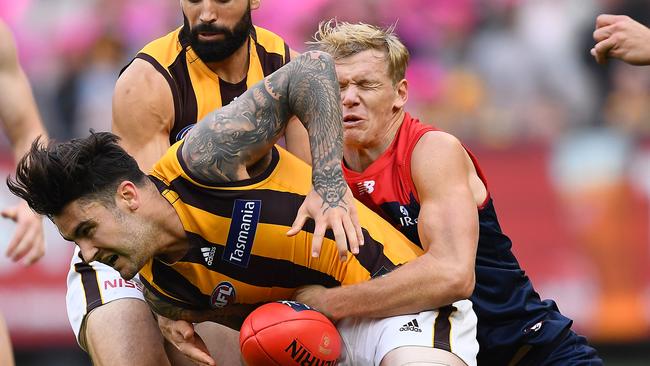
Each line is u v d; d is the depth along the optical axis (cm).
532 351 1719
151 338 1748
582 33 3569
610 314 3253
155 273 1509
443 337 1570
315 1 3588
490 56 3569
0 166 3100
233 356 1823
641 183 3309
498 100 3534
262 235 1487
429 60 3575
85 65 3528
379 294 1534
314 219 1427
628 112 3447
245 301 1550
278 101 1468
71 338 3177
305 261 1530
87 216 1420
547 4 3612
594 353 1770
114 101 1706
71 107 3497
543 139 3412
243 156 1462
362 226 1576
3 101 2122
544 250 3288
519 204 3328
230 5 1666
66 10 3569
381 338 1579
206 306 1538
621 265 3269
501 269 1683
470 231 1546
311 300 1552
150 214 1443
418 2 3600
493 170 3378
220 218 1467
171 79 1700
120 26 3588
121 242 1435
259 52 1766
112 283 1789
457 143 1609
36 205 1422
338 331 1628
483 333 1686
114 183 1427
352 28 1648
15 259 2073
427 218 1558
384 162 1630
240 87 1739
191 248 1473
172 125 1709
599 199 3306
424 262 1536
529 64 3553
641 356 3297
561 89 3525
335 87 1456
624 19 1798
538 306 1720
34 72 3506
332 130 1442
